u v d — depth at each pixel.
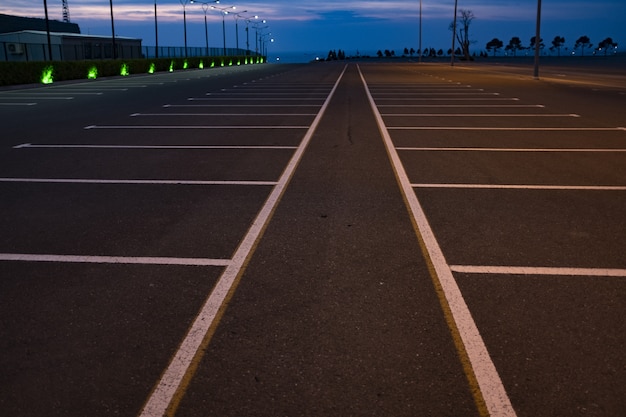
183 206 7.02
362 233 5.98
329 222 6.35
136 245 5.66
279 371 3.49
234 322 4.10
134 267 5.11
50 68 35.56
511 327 4.01
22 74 33.00
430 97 23.67
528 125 14.48
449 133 13.14
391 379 3.40
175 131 13.65
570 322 4.08
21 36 61.25
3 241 5.81
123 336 3.92
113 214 6.71
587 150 10.84
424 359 3.61
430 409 3.13
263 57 115.81
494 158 10.06
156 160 9.96
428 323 4.07
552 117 16.25
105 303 4.41
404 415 3.08
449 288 4.64
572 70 51.66
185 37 66.06
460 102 21.23
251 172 8.96
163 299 4.47
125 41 74.69
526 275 4.91
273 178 8.55
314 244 5.65
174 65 59.16
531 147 11.17
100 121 15.77
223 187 7.99
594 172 8.88
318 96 24.58
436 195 7.52
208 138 12.52
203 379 3.42
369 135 12.91
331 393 3.27
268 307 4.33
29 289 4.67
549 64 71.31
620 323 4.07
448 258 5.29
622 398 3.22
